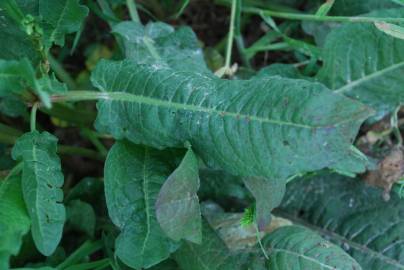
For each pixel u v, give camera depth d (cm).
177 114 54
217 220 63
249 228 63
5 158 67
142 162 57
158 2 80
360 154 60
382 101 64
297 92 51
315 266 56
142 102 55
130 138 56
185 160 52
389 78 63
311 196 68
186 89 54
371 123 66
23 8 58
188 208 52
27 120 69
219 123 53
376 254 65
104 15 68
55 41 57
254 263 59
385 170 65
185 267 59
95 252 68
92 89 74
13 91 54
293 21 73
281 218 65
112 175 56
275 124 51
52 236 53
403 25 62
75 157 75
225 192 66
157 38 65
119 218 56
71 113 70
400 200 65
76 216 64
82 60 79
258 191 54
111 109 57
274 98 51
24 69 50
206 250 58
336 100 49
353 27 62
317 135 50
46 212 53
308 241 57
